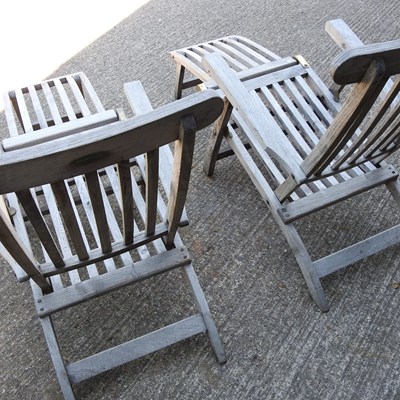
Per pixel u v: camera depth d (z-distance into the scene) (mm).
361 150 1184
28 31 2379
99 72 2170
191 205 1676
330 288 1447
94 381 1296
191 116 681
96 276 1198
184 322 1273
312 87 1539
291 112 1442
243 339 1365
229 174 1760
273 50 2242
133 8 2498
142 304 1439
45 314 1151
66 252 1189
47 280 1147
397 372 1284
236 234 1595
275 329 1381
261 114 1229
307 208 1347
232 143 1543
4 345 1368
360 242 1409
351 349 1332
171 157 1239
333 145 1058
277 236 1581
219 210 1659
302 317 1399
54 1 2525
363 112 946
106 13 2469
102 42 2314
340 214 1620
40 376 1314
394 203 1641
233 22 2398
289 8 2457
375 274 1470
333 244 1553
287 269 1502
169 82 2109
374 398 1246
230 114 1465
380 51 776
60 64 2217
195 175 1761
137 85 1294
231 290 1466
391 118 1043
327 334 1363
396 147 1268
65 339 1374
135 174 1698
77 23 2416
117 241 1146
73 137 642
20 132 1917
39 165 646
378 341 1343
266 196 1391
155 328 1396
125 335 1384
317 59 2184
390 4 2436
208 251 1557
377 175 1379
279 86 1496
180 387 1287
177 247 1243
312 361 1315
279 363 1317
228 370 1309
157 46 2283
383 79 843
